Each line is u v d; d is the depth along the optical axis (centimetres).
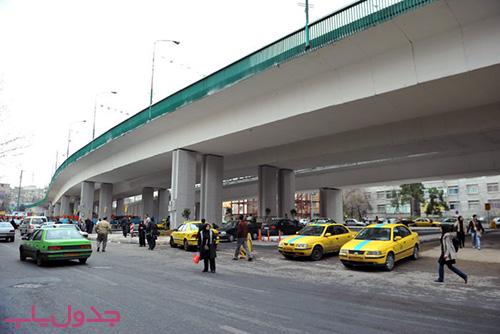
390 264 1328
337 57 1672
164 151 3062
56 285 979
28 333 580
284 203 4034
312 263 1534
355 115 1916
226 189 6212
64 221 3666
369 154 3241
